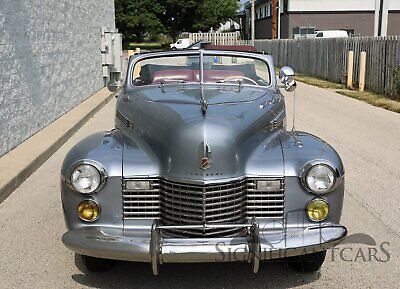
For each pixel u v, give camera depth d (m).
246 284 4.02
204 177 3.63
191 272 4.21
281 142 4.03
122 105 4.64
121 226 3.74
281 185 3.73
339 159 3.85
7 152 7.64
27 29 8.86
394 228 5.10
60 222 5.29
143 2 55.84
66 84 11.98
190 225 3.65
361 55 17.27
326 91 17.62
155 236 3.48
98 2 16.83
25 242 4.79
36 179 6.79
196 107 4.12
